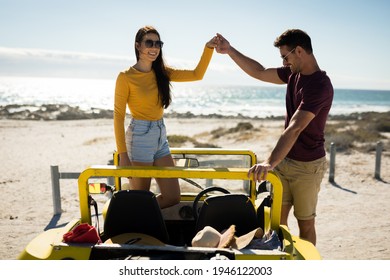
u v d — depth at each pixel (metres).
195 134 22.34
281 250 2.53
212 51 3.95
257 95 124.19
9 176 10.75
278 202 2.77
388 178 10.47
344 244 5.77
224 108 59.16
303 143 3.63
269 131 22.08
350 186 9.62
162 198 3.49
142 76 3.39
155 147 3.54
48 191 9.06
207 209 2.84
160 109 3.54
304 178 3.69
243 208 2.88
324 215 7.27
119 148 3.31
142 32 3.34
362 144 16.98
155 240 2.68
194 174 2.67
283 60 3.56
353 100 105.38
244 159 3.87
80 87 169.75
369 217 7.15
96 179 8.28
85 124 26.42
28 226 6.55
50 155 14.54
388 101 104.50
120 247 2.40
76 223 2.80
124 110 3.34
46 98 75.56
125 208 2.76
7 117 30.34
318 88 3.29
